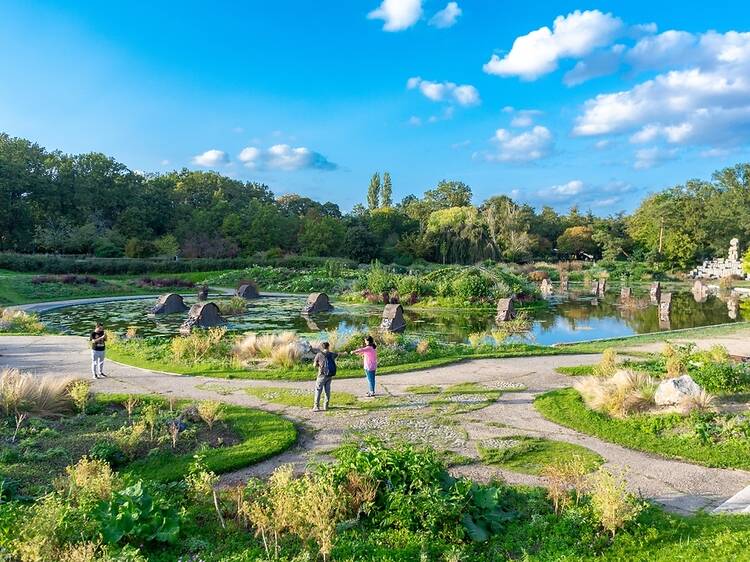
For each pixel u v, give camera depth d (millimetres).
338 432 10234
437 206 106812
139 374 15406
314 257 67312
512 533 6176
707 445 9250
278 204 111250
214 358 17391
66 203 69125
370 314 32969
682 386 10797
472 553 5773
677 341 20828
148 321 29125
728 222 71312
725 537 5652
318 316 31984
